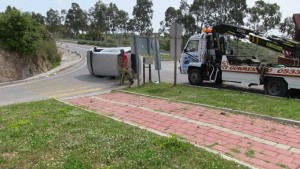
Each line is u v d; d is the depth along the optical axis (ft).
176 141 19.39
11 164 16.79
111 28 330.13
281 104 33.01
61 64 97.25
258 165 17.61
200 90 42.73
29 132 22.34
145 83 50.52
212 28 47.50
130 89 45.16
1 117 27.96
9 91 48.85
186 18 202.08
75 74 68.28
